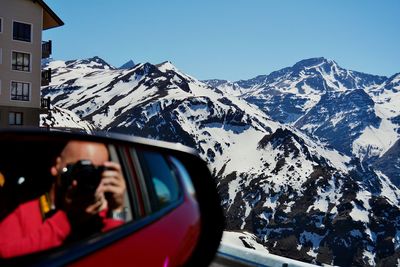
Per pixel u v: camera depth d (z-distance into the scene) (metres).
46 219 2.07
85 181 2.13
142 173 2.81
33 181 2.16
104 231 2.29
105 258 2.16
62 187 2.12
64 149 2.25
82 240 2.13
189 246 3.08
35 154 2.19
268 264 5.21
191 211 3.21
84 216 2.16
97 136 2.40
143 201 2.73
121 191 2.46
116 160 2.57
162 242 2.68
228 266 5.45
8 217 2.07
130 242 2.38
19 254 1.90
